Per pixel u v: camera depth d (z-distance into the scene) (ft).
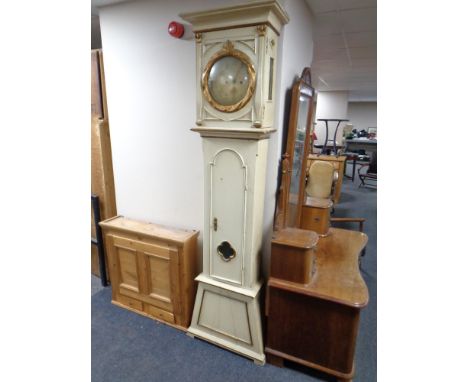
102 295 7.95
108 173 7.84
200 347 6.19
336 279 5.43
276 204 6.08
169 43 6.10
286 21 4.94
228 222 5.44
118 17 6.53
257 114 4.67
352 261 6.15
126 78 6.80
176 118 6.43
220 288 5.80
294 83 6.15
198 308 6.23
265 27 4.35
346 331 4.99
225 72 4.77
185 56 6.00
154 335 6.52
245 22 4.42
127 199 7.60
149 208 7.32
